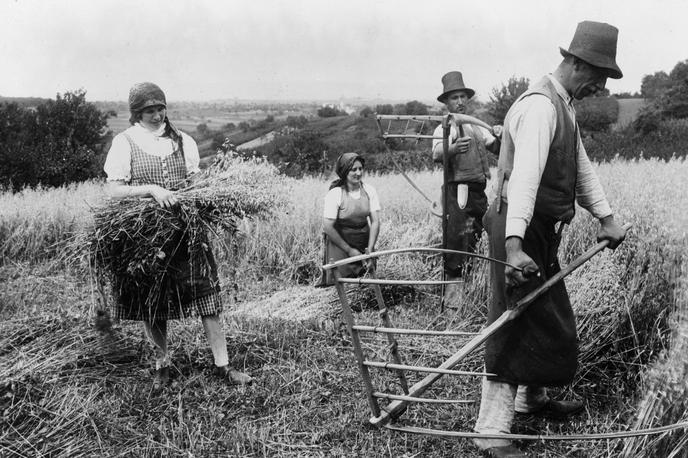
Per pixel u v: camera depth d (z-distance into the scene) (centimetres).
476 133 529
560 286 310
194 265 398
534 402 345
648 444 293
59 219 873
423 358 422
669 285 371
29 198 1040
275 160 1794
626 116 3981
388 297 554
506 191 305
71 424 357
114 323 460
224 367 411
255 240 721
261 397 386
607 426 332
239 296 607
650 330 381
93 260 400
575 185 308
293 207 775
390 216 821
